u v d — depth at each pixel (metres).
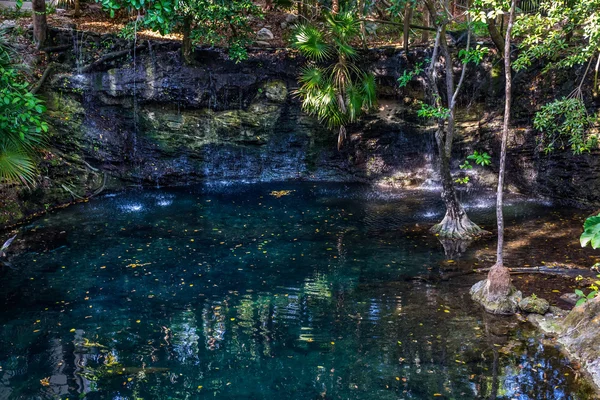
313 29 11.35
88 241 8.63
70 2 13.74
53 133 10.98
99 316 6.25
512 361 5.24
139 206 10.63
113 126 11.95
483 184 11.95
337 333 5.84
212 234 9.01
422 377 5.00
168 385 4.92
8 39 11.17
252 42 12.32
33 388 4.87
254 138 12.83
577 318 5.64
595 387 4.79
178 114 12.38
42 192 10.24
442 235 8.84
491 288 6.42
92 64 11.68
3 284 7.09
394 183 12.42
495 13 6.46
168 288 6.99
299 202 10.98
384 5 13.52
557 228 9.02
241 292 6.88
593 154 10.02
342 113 11.27
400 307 6.43
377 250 8.29
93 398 4.72
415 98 12.40
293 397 4.75
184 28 11.68
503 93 11.56
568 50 9.52
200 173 12.69
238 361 5.32
